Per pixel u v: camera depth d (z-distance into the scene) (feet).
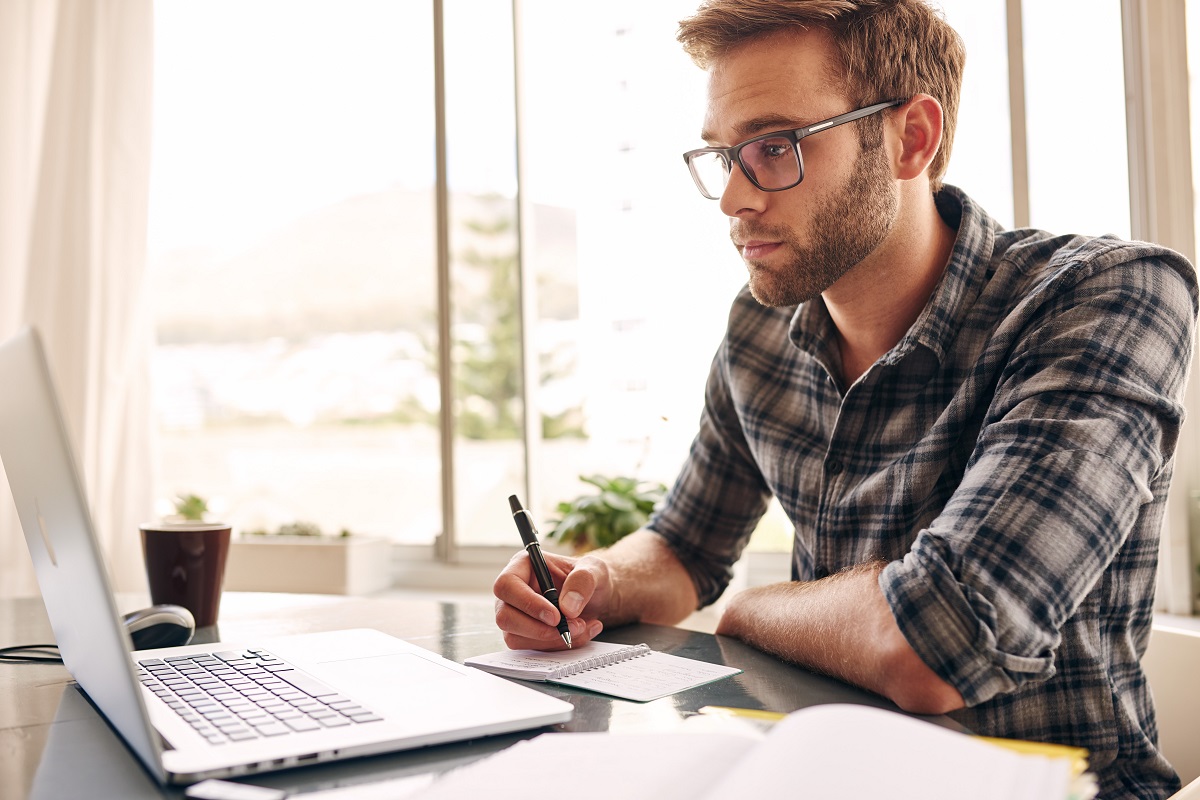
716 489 4.49
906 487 3.56
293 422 8.57
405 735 2.08
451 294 7.63
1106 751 3.13
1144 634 3.53
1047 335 3.25
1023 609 2.62
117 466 7.25
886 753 1.57
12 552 7.44
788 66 3.56
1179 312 3.29
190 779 1.89
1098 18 5.91
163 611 3.26
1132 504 2.85
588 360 7.26
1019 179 6.01
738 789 1.46
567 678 2.77
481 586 7.52
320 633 3.27
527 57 7.45
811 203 3.59
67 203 7.25
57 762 2.09
